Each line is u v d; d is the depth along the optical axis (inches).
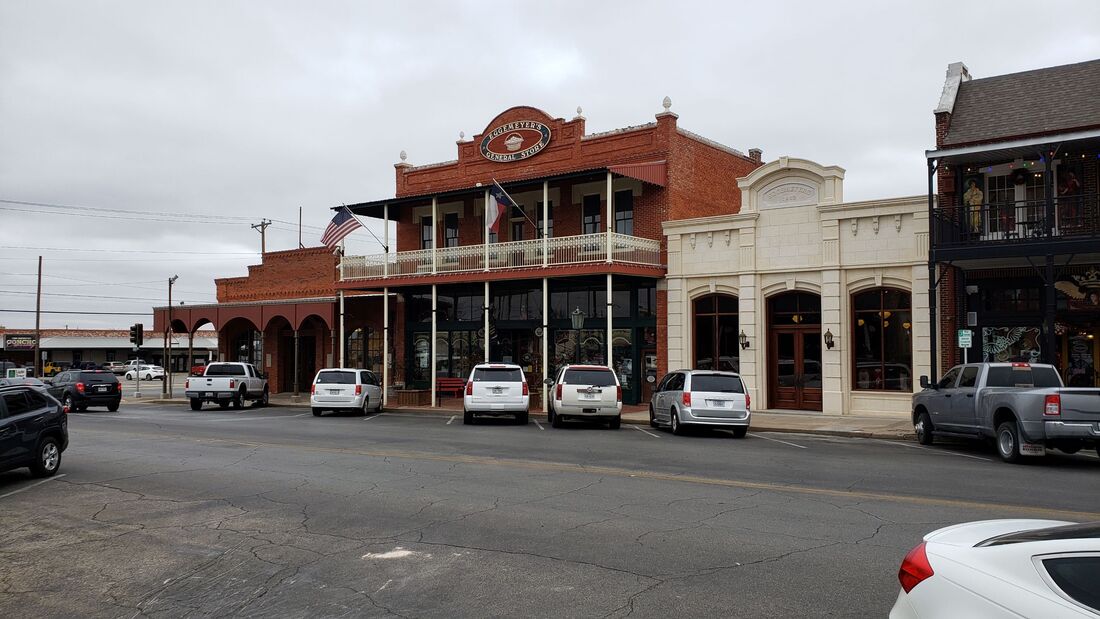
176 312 1574.8
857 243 920.9
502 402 885.8
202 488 455.5
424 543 321.4
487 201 1124.5
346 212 1229.7
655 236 1106.7
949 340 853.8
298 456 588.1
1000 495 420.2
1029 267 815.7
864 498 411.8
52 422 513.0
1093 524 163.5
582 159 1181.7
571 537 328.8
